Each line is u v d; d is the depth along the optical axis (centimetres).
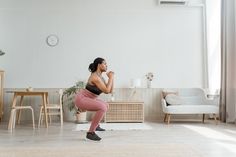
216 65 558
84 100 317
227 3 496
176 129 411
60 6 573
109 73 333
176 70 579
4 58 558
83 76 569
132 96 569
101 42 576
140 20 582
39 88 560
